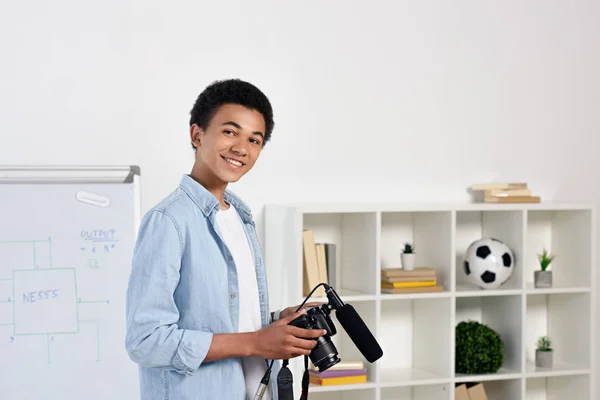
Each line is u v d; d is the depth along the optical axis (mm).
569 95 3705
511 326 3393
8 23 2963
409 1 3449
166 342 1635
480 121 3566
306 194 3318
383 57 3414
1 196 2521
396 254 3465
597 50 3738
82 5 3037
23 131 2982
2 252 2510
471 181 3553
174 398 1696
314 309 1825
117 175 3010
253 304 1872
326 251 3160
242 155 1800
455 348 3312
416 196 3471
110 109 3072
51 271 2539
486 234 3557
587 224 3434
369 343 1826
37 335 2516
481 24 3564
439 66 3498
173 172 3143
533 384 3641
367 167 3398
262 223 3266
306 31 3309
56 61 3012
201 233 1740
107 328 2564
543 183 3674
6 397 2486
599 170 3742
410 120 3457
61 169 2648
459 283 3533
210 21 3184
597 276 3773
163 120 3131
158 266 1670
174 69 3141
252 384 1851
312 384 3066
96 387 2547
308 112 3314
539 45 3658
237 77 3219
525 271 3324
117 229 2598
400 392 3461
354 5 3369
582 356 3467
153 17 3117
